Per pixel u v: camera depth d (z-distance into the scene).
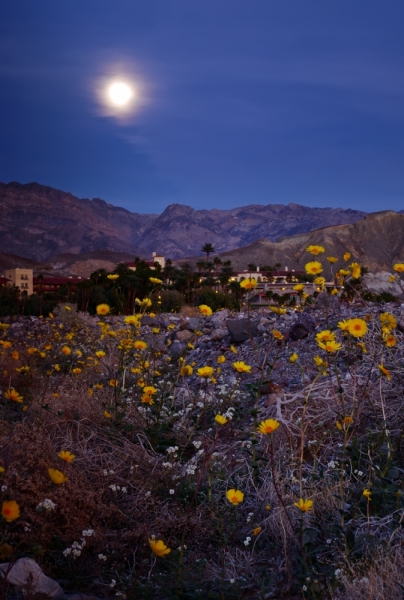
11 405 5.88
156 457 4.66
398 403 4.96
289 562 3.25
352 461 4.05
